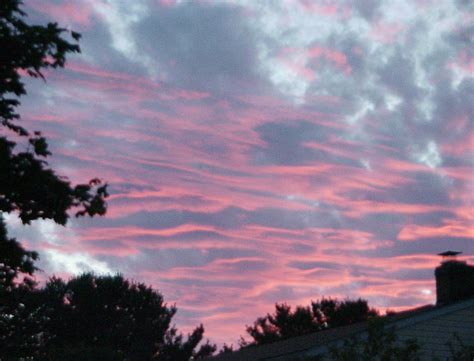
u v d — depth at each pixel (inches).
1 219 695.1
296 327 2812.5
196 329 2669.8
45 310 2166.6
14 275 741.9
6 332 1891.0
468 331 845.2
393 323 816.3
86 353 2122.3
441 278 958.4
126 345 2453.2
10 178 642.8
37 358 2046.0
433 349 822.5
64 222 666.2
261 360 853.2
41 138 660.1
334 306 2802.7
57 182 656.4
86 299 2406.5
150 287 2581.2
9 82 647.1
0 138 650.2
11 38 631.8
